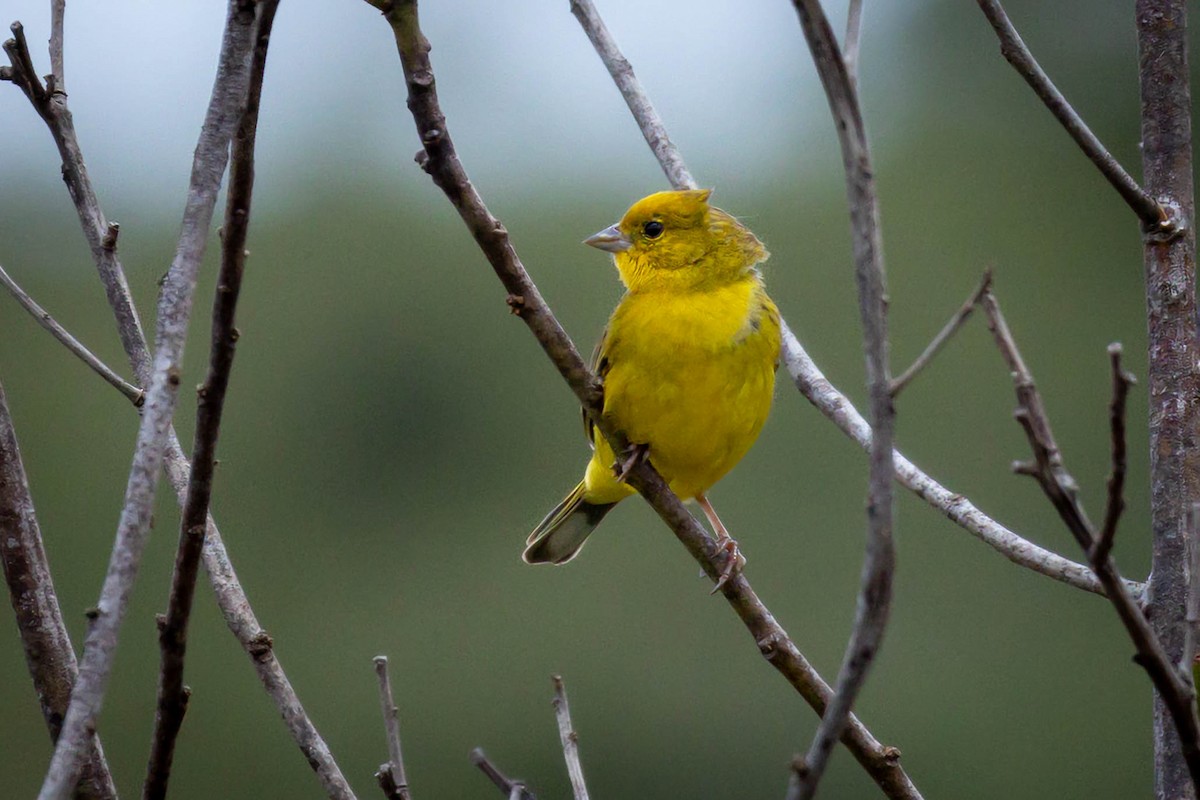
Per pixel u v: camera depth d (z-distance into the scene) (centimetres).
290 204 1678
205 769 1426
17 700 1378
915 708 1388
